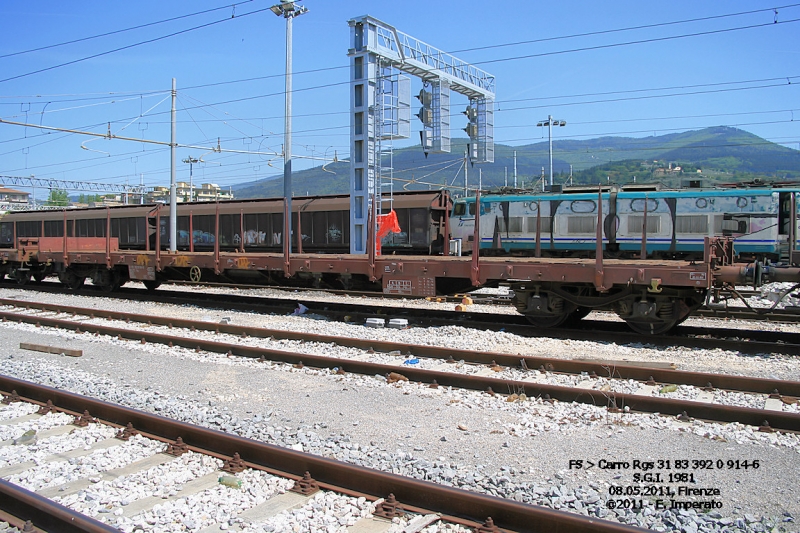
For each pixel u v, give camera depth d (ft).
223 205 90.22
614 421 22.39
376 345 35.70
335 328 44.29
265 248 85.81
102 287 70.44
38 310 56.13
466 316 48.44
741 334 39.32
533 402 24.89
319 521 14.96
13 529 14.84
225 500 16.20
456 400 25.31
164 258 59.77
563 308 41.81
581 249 74.33
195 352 36.29
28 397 26.55
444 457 19.40
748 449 19.69
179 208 94.89
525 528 14.19
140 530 14.75
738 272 34.99
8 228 116.88
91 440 21.26
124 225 100.48
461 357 32.89
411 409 24.45
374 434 21.67
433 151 74.90
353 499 16.03
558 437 20.99
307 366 32.12
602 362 31.07
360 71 69.82
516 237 77.46
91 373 32.22
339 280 56.39
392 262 45.21
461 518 14.84
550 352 35.32
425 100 75.36
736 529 14.40
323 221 81.05
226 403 25.96
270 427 22.40
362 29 69.21
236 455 18.47
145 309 56.85
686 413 22.62
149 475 17.95
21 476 18.24
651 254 71.67
